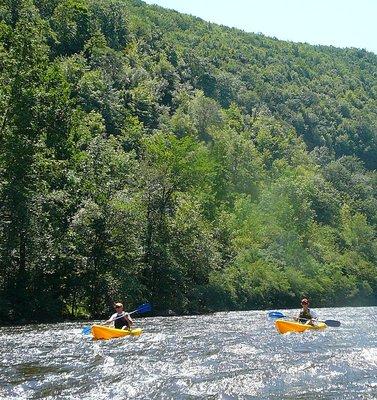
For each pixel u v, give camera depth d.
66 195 32.50
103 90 79.12
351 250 78.25
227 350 15.62
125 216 33.94
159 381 11.16
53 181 34.25
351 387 10.72
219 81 139.88
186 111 104.75
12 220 28.80
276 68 180.75
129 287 33.00
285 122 143.25
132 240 34.34
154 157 42.12
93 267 33.03
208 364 13.12
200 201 48.25
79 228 32.56
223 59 167.25
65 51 91.31
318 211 87.12
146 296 36.88
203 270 40.94
